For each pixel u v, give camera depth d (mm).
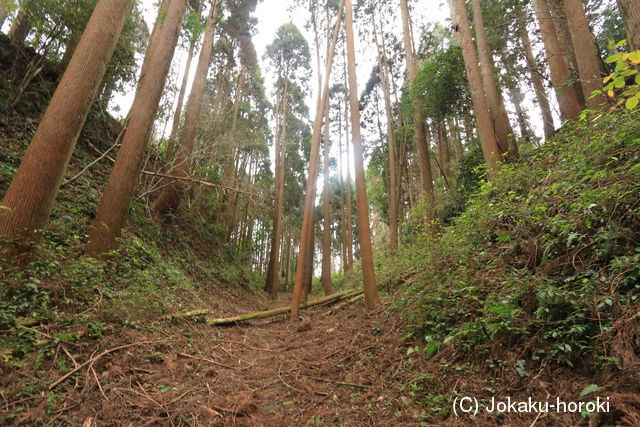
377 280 8375
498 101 8148
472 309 3314
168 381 2998
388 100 14555
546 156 4926
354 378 3391
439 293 3973
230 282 11859
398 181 14773
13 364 2412
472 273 3902
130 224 7605
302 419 2643
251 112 21453
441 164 14664
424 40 13922
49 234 4746
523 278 3027
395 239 12555
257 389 3256
